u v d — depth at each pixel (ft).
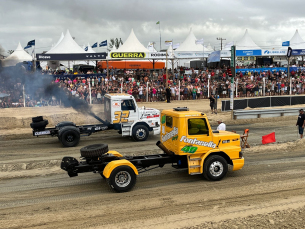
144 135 51.37
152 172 35.14
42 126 50.16
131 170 28.96
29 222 23.17
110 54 103.86
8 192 29.60
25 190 30.12
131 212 24.70
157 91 103.30
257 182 31.19
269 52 128.06
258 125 65.57
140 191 29.25
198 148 30.55
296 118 72.59
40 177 34.32
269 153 43.11
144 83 109.91
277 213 24.17
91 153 28.89
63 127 49.14
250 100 83.61
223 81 115.14
